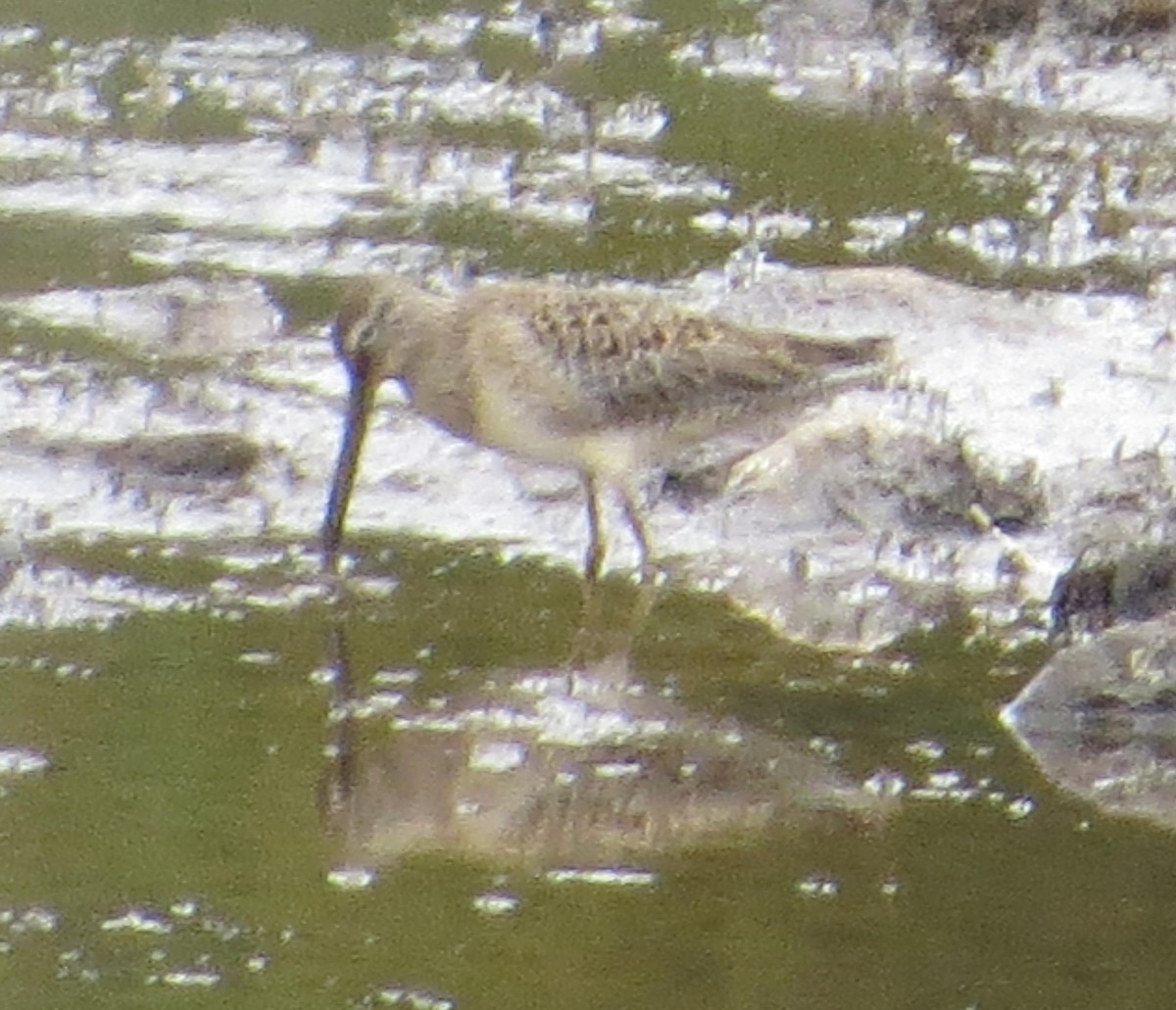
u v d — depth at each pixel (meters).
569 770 9.65
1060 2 17.38
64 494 11.86
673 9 17.81
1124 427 12.73
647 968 8.27
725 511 11.91
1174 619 10.91
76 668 10.29
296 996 8.03
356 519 11.80
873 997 8.15
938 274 14.64
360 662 10.45
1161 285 14.57
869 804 9.48
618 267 14.60
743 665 10.68
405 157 15.93
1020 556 11.64
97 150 15.97
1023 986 8.26
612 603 11.13
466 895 8.70
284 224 15.09
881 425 12.44
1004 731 10.18
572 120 16.45
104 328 13.61
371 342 11.80
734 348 11.48
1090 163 16.17
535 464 12.27
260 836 9.06
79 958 8.22
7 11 17.56
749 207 15.42
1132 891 8.92
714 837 9.21
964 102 16.84
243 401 12.85
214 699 10.09
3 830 9.02
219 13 17.64
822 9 17.62
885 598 11.32
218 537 11.59
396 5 17.84
